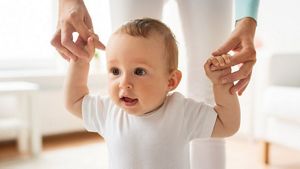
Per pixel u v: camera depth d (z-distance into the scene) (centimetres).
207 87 99
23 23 286
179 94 81
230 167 192
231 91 76
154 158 77
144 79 74
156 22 79
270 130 197
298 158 211
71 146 247
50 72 278
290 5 254
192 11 98
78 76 84
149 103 75
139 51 74
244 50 75
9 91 214
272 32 269
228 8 97
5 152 234
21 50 289
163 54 76
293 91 177
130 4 97
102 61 293
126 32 76
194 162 102
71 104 85
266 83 201
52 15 290
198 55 99
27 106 232
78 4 84
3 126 227
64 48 81
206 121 78
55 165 200
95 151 232
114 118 80
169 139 77
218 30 97
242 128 259
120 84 74
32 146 226
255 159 208
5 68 281
